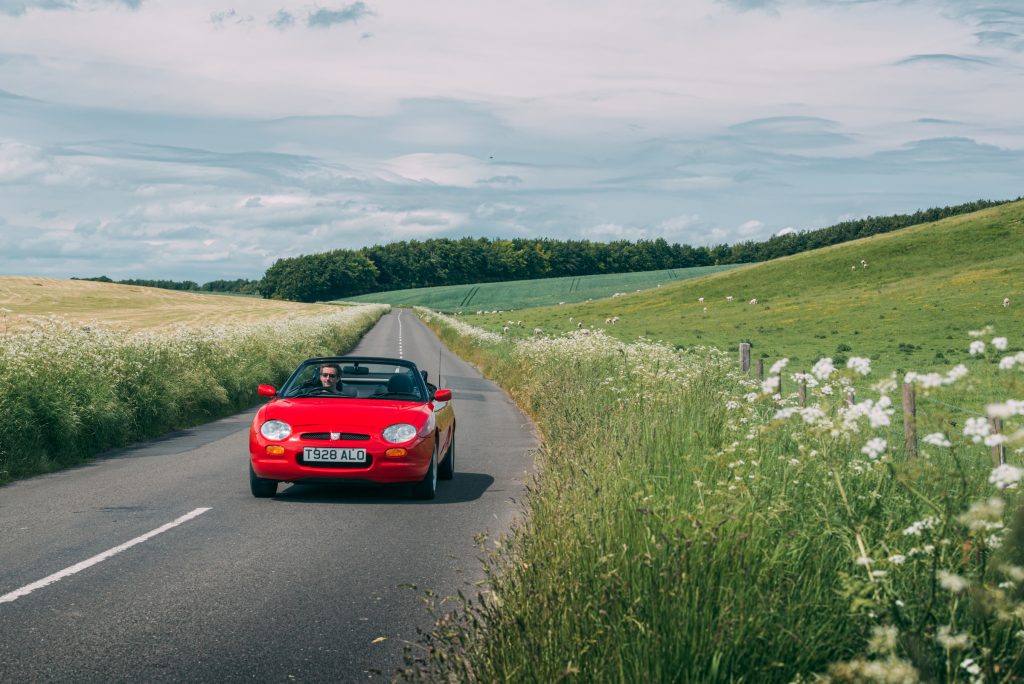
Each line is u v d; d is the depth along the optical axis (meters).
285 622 5.24
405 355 42.81
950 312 56.81
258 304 121.19
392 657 4.66
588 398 12.51
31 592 5.82
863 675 2.56
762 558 3.71
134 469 11.44
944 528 3.23
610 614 3.54
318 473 8.99
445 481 10.77
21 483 10.29
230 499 9.33
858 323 56.16
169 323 64.75
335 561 6.70
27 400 11.98
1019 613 2.54
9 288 107.88
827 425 4.43
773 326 59.19
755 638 3.24
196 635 5.00
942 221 104.19
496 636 3.76
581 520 4.88
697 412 8.05
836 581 3.68
